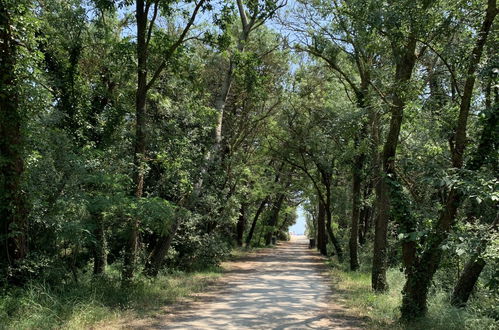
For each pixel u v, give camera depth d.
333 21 16.03
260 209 43.62
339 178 31.81
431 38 10.30
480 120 9.01
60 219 10.45
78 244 11.05
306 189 36.00
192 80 15.37
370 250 26.69
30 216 10.17
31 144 10.52
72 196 10.67
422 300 9.20
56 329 7.56
